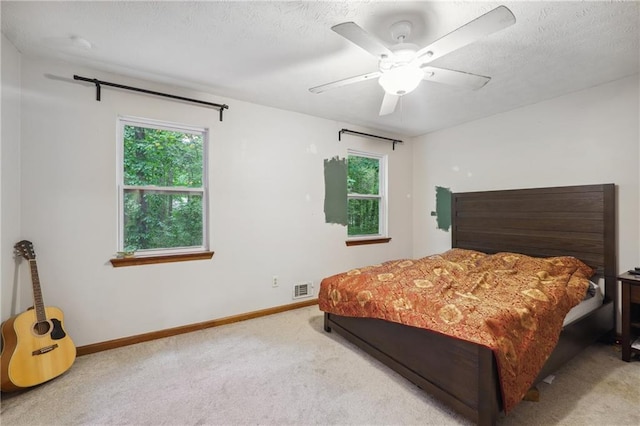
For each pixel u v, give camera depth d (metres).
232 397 1.82
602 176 2.67
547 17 1.70
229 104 3.00
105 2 1.61
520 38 1.92
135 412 1.69
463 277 2.50
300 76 2.51
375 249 4.16
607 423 1.59
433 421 1.62
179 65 2.32
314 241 3.60
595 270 2.66
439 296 2.06
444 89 2.77
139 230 2.67
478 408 1.50
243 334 2.74
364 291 2.33
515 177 3.30
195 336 2.70
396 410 1.71
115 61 2.27
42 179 2.23
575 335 2.09
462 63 2.25
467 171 3.81
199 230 2.95
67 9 1.67
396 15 1.69
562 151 2.93
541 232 3.03
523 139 3.23
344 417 1.65
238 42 1.99
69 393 1.86
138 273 2.58
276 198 3.31
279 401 1.79
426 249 4.36
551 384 1.95
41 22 1.79
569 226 2.83
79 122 2.35
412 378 1.88
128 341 2.51
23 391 1.88
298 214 3.47
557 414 1.66
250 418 1.65
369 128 4.05
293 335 2.72
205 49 2.09
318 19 1.74
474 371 1.53
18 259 2.12
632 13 1.66
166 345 2.52
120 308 2.51
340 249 3.83
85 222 2.38
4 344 1.86
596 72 2.42
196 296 2.85
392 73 1.72
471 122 3.75
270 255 3.28
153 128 2.73
